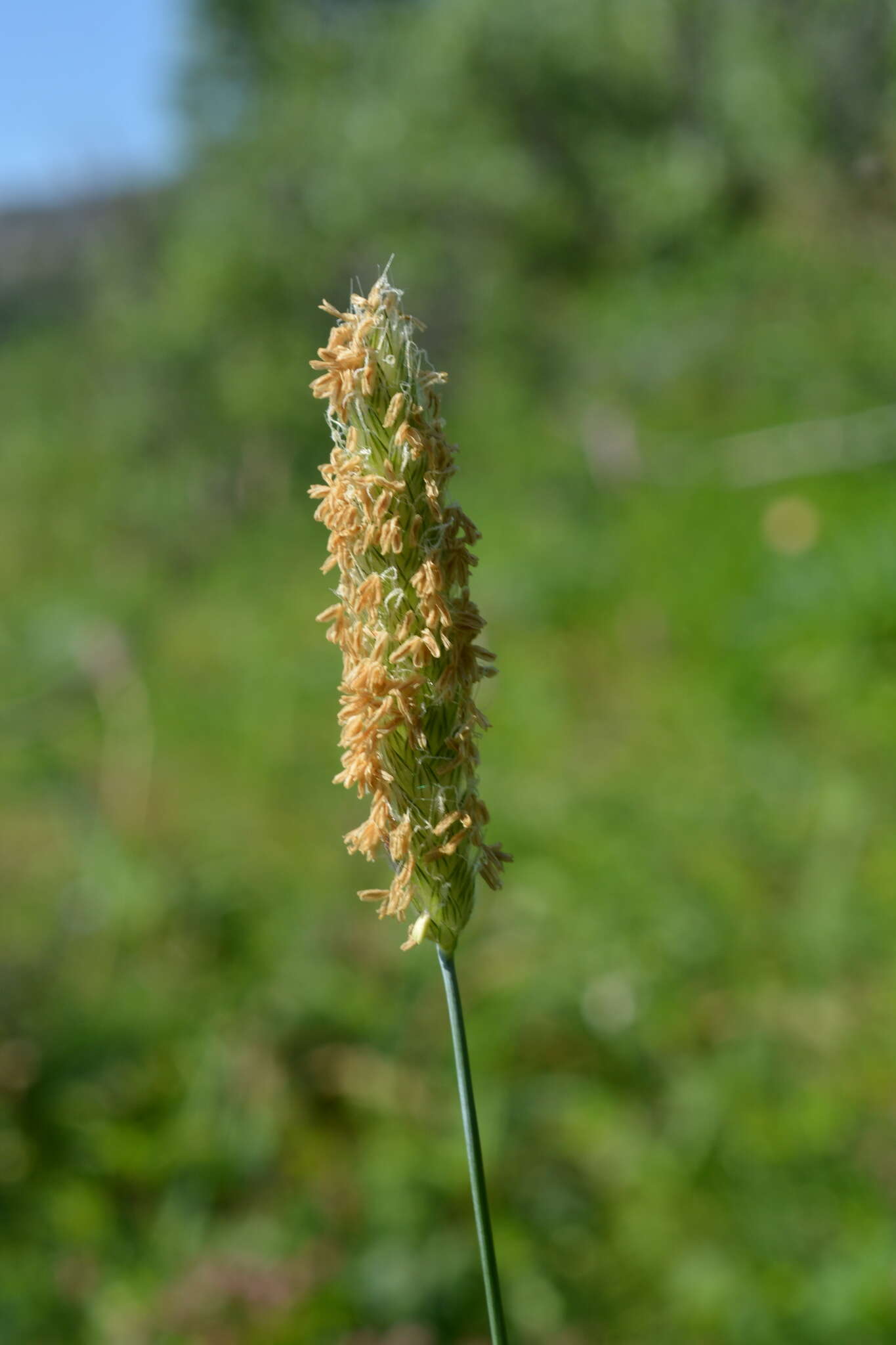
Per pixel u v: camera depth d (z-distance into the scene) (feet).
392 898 4.89
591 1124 11.76
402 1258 10.39
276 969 14.52
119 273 41.52
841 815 16.15
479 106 42.47
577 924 14.69
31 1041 13.48
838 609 19.89
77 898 16.61
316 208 37.17
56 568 31.22
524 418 33.50
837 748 17.80
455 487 30.66
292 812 18.99
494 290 37.78
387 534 4.50
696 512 25.39
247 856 17.56
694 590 22.72
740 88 38.52
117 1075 13.02
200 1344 9.79
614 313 37.83
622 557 24.79
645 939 14.19
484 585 25.17
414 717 4.69
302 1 51.39
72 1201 11.28
